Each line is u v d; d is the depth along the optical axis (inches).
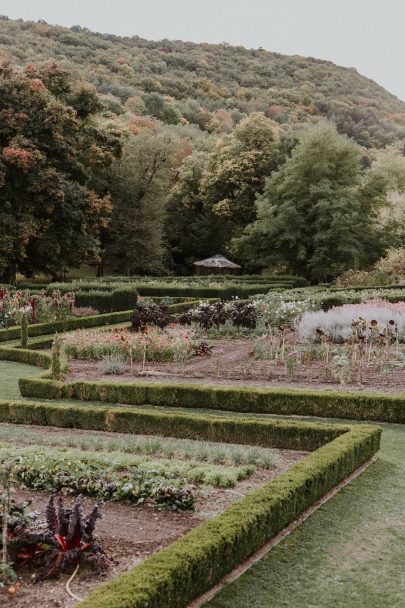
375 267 1530.5
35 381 493.0
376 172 1691.7
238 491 276.1
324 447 298.2
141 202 1870.1
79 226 1424.7
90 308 1010.1
